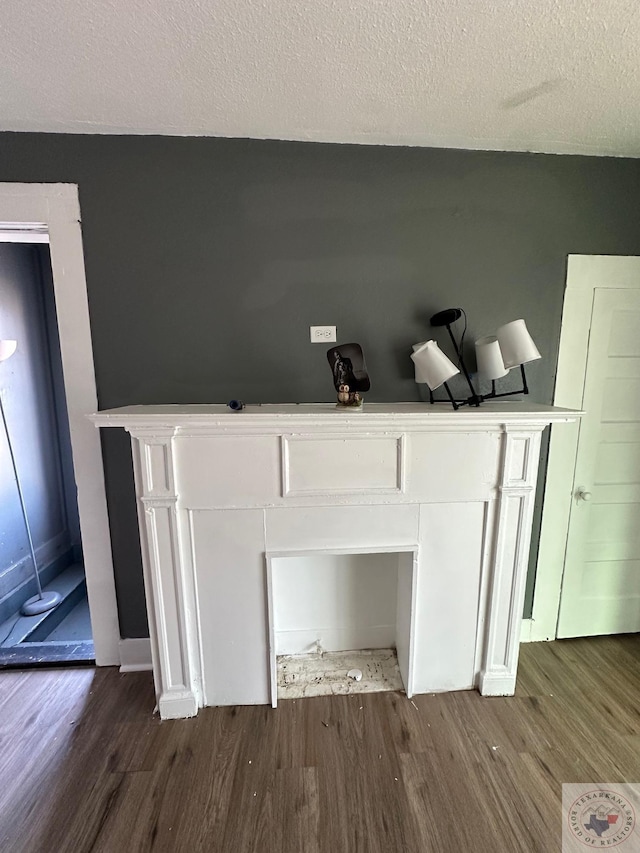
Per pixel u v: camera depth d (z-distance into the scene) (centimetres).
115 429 179
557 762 150
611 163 178
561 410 158
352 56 117
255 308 174
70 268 166
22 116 147
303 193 168
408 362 182
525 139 164
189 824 131
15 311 253
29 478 263
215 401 178
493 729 164
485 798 138
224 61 119
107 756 154
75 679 191
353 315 177
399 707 174
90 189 162
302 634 199
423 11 101
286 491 159
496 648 179
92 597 191
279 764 150
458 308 179
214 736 162
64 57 117
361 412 150
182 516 159
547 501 202
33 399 267
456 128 156
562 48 114
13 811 136
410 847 125
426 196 172
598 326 189
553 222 179
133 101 139
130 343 172
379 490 162
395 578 197
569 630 216
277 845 126
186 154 163
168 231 167
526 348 151
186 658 168
